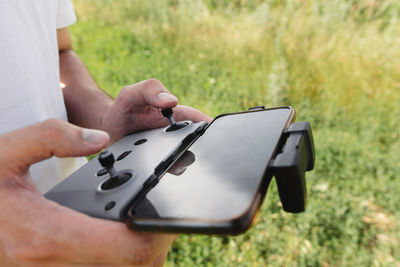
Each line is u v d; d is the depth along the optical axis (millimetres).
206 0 5137
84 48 4852
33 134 562
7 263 561
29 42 857
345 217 2158
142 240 506
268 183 530
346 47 3260
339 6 3699
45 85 917
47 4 955
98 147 580
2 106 814
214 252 1973
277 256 1979
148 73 3820
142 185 593
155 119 966
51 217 533
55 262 538
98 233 507
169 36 4582
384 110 2766
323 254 1971
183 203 514
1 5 792
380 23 3668
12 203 546
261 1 4621
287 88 2992
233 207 471
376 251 1972
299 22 3727
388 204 2227
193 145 708
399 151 2488
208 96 3193
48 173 914
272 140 630
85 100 1122
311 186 2350
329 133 2635
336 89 2947
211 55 3902
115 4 5824
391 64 3027
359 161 2438
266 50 3646
